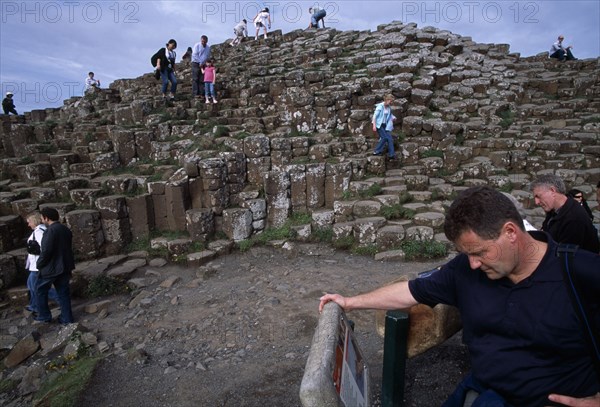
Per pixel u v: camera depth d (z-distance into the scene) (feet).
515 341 5.18
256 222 27.84
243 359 14.28
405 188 28.04
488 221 4.72
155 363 14.56
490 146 33.42
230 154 28.30
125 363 14.64
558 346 4.87
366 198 27.43
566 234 10.15
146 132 32.99
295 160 29.89
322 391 4.67
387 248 23.77
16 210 25.95
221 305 18.90
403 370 8.49
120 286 22.45
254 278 21.86
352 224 25.36
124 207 26.61
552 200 10.78
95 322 18.69
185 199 27.32
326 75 42.80
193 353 15.07
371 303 6.80
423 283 6.42
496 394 5.46
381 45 51.29
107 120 38.81
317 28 65.62
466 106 39.45
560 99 43.73
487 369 5.44
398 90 37.91
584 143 33.37
